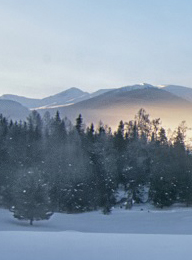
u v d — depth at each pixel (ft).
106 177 301.84
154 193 304.09
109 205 277.85
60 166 290.76
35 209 203.21
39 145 349.20
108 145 370.53
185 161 319.68
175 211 271.90
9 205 255.70
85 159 308.19
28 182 208.64
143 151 346.54
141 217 245.65
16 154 309.01
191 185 302.04
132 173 323.78
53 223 214.28
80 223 219.20
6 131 415.23
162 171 310.65
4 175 269.03
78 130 471.62
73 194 279.69
